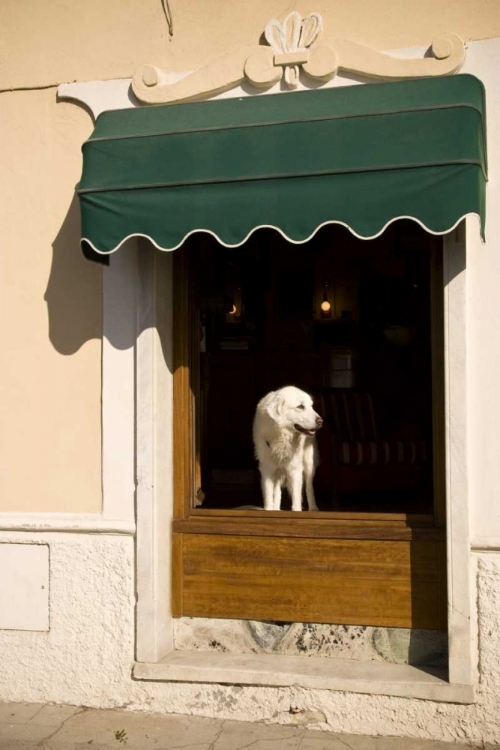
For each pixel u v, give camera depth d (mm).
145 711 4844
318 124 4230
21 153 5219
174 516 5109
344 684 4523
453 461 4445
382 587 4750
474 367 4480
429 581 4684
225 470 6625
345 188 4078
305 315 9312
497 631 4383
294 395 5594
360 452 6500
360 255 9266
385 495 6598
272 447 5688
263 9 4895
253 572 4949
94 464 5047
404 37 4680
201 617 5035
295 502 5711
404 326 9047
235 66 4820
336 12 4785
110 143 4504
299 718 4605
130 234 4348
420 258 8984
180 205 4281
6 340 5195
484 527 4441
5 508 5160
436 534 4660
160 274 4977
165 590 4988
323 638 4871
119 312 4980
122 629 4906
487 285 4477
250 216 4184
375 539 4758
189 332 5238
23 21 5223
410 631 4727
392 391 9047
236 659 4871
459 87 4305
